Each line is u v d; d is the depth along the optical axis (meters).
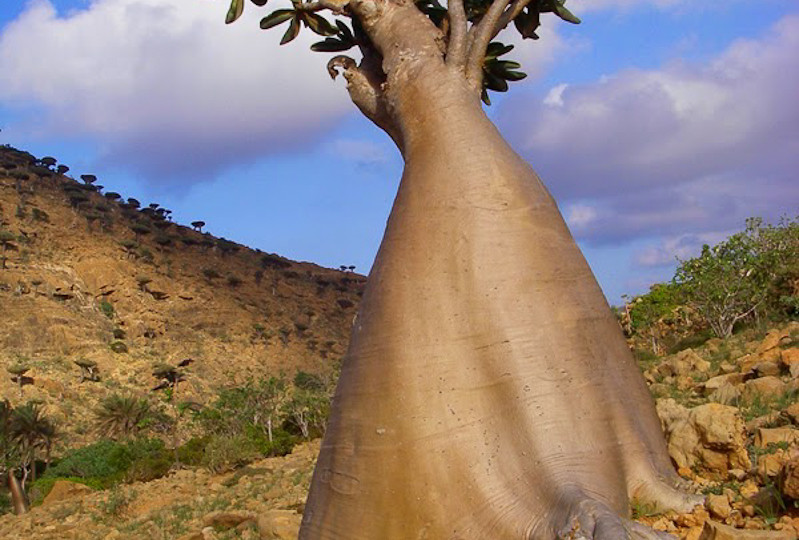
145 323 106.25
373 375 4.28
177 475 32.25
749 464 5.53
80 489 35.06
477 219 4.52
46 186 141.75
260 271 141.62
